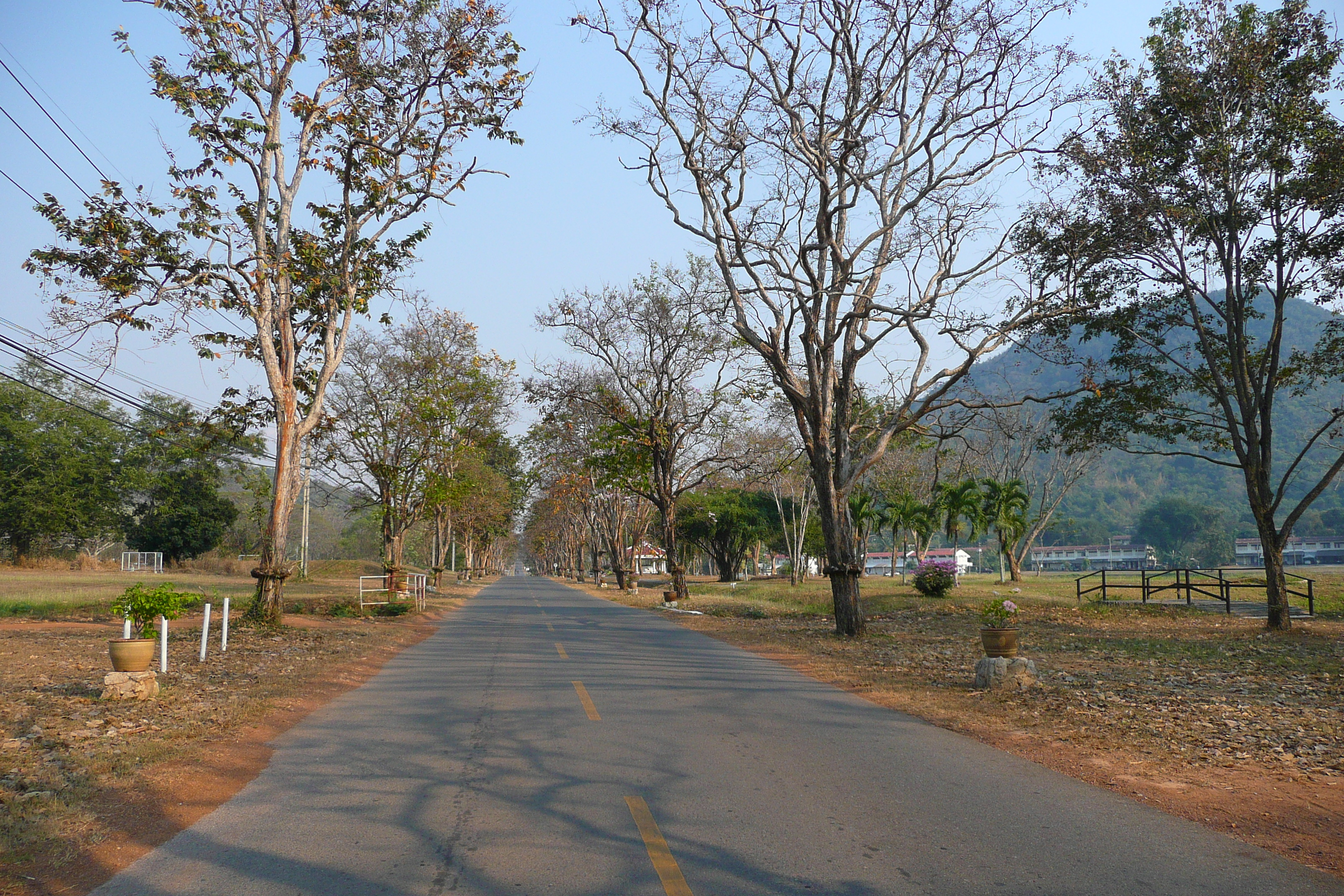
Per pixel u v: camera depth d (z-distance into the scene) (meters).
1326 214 19.81
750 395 31.75
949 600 34.47
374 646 18.44
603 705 10.91
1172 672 14.12
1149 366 23.06
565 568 116.81
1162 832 5.96
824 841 5.70
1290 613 26.30
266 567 21.09
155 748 8.16
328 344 21.98
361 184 21.19
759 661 16.14
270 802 6.62
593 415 40.09
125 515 68.94
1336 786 7.25
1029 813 6.39
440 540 57.47
